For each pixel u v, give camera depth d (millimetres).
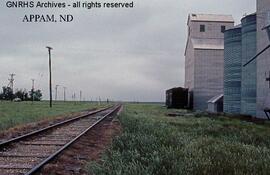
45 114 48594
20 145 16719
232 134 20109
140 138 14039
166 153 10367
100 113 57438
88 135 21703
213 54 86688
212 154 10625
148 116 43656
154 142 13523
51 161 12102
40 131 22641
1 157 13117
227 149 11984
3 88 162000
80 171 10797
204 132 21391
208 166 8828
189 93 89000
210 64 86688
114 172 8633
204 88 86375
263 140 17438
